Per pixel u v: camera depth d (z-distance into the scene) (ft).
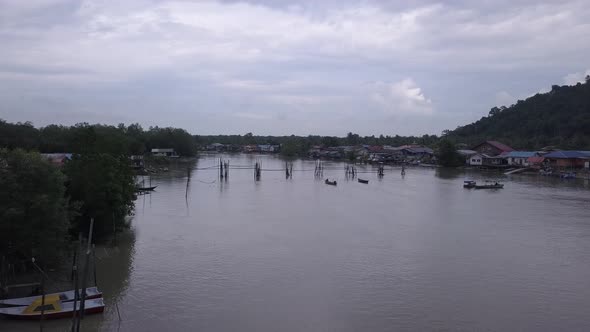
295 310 110.73
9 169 122.21
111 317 105.60
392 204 267.80
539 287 127.24
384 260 149.79
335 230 192.54
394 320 106.11
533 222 214.07
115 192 168.35
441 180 416.26
